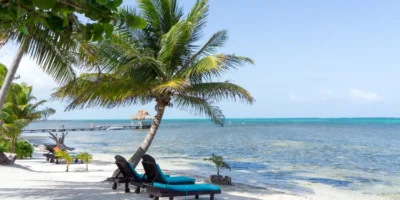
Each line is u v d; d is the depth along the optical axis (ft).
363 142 124.26
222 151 90.48
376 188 42.16
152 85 39.68
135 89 37.91
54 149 68.74
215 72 36.11
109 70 37.55
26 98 74.54
